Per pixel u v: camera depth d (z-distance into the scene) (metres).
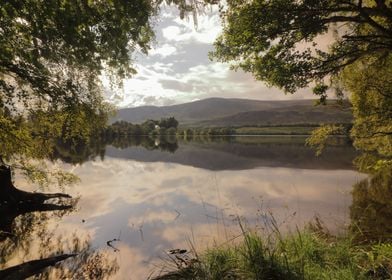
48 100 10.77
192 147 87.62
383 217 13.97
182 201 19.44
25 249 11.52
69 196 21.27
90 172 33.84
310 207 16.67
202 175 31.86
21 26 6.59
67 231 13.70
